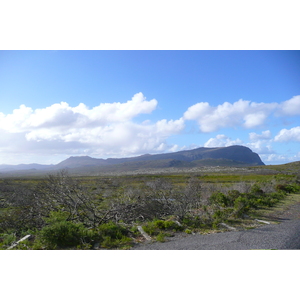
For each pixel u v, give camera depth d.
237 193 17.47
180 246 6.98
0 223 9.75
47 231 7.21
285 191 24.22
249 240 7.34
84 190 11.91
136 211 11.39
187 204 11.97
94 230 8.61
